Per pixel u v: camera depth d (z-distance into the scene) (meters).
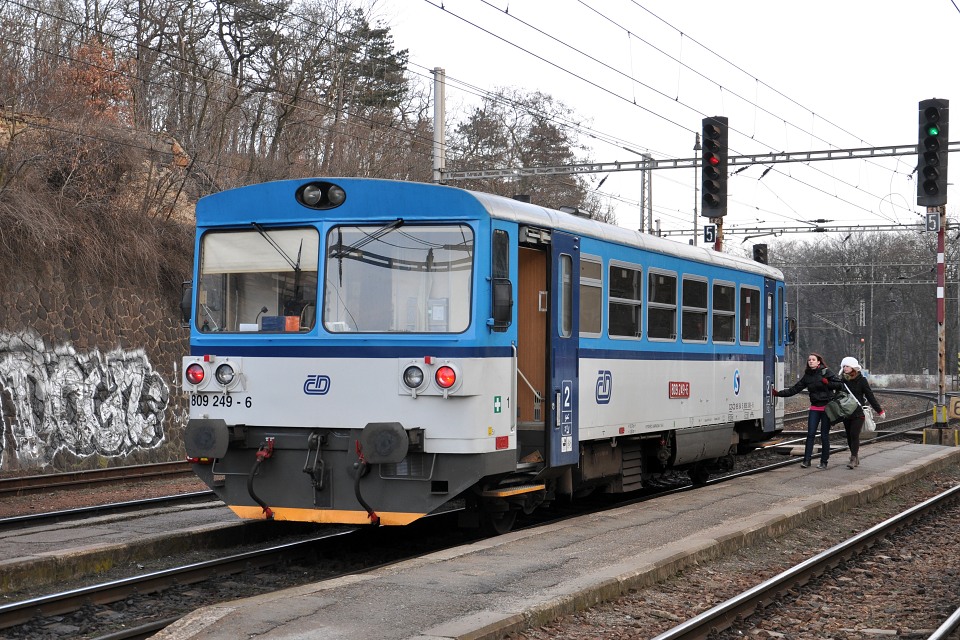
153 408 21.73
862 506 14.86
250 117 34.69
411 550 11.37
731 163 26.23
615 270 12.79
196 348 10.63
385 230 10.12
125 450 20.84
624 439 13.48
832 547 11.34
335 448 10.10
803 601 9.21
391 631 6.66
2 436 18.20
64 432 19.48
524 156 51.50
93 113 24.61
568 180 52.06
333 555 10.93
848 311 78.44
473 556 9.34
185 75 32.22
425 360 9.76
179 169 26.44
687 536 10.62
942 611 8.87
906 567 10.98
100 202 22.08
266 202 10.48
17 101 23.02
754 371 17.55
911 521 13.78
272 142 33.56
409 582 8.12
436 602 7.47
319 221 10.29
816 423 17.73
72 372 19.91
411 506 9.88
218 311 10.61
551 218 11.27
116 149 23.23
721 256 16.22
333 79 37.06
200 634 6.53
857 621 8.64
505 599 7.63
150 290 22.22
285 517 10.30
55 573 9.09
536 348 11.30
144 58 32.28
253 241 10.55
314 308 10.22
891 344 78.38
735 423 16.94
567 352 11.57
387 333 9.98
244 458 10.48
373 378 9.96
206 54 35.03
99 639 7.17
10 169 20.80
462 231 9.95
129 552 9.89
